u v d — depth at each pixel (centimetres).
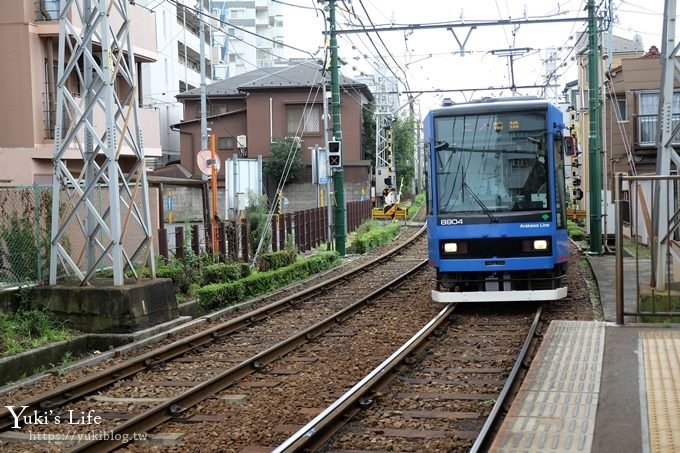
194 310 1343
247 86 4116
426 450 588
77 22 1944
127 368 901
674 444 524
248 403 756
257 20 7394
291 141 4012
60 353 1014
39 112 1914
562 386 692
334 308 1428
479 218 1277
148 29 2298
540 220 1263
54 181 1190
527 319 1215
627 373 727
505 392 707
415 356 933
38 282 1196
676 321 1019
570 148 1356
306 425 617
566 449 523
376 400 734
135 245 1530
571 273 1761
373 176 4853
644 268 1684
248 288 1554
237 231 1833
